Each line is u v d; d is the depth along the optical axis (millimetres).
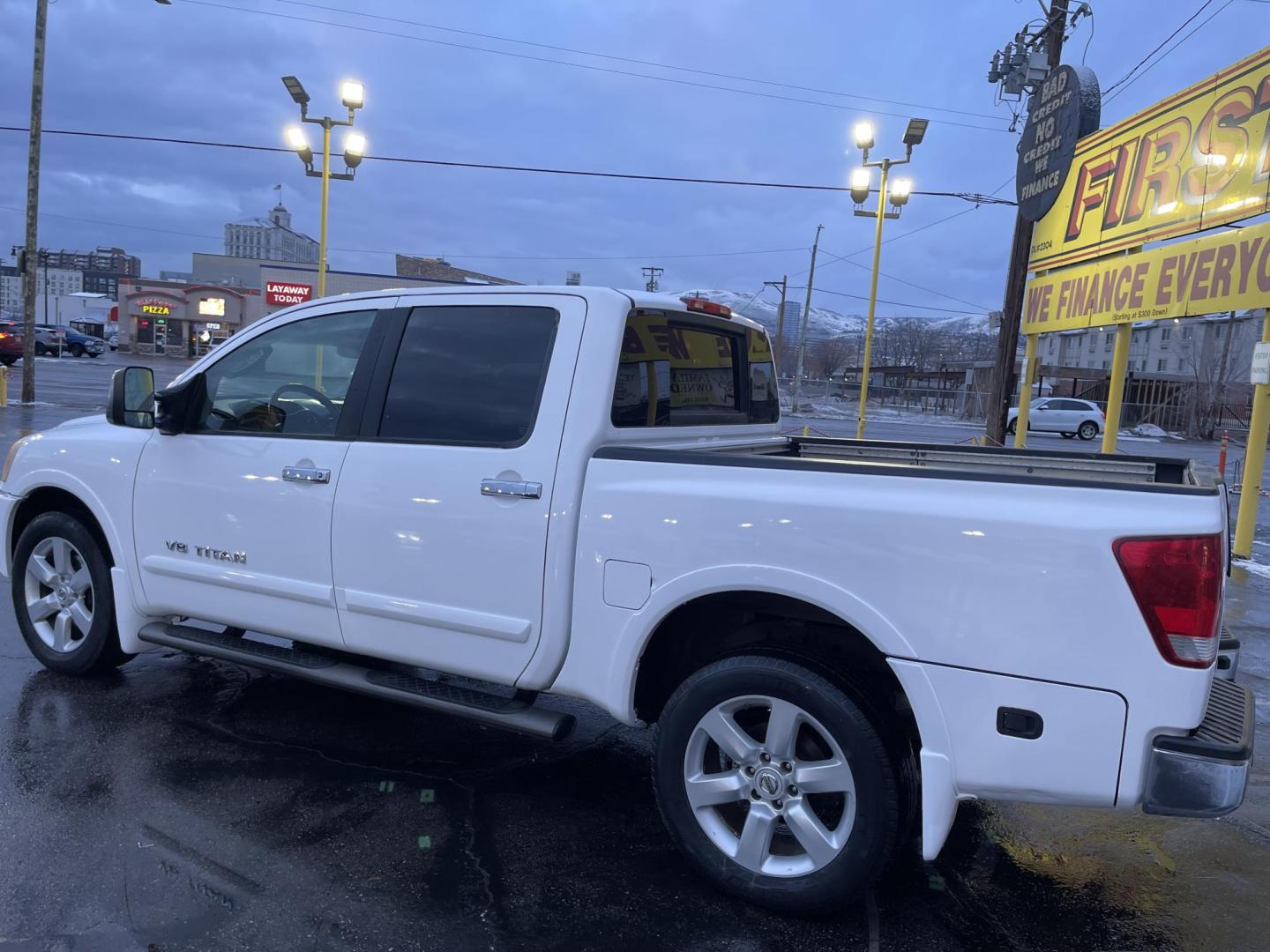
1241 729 2473
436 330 3520
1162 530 2340
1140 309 11070
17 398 22047
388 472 3447
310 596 3625
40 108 20062
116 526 4195
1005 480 2541
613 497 3033
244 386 3932
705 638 3316
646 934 2723
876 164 19422
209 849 3070
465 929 2699
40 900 2729
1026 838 3488
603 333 3203
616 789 3705
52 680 4582
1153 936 2836
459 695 3396
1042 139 13266
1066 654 2412
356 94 17734
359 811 3398
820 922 2832
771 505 2773
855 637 3012
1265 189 8836
